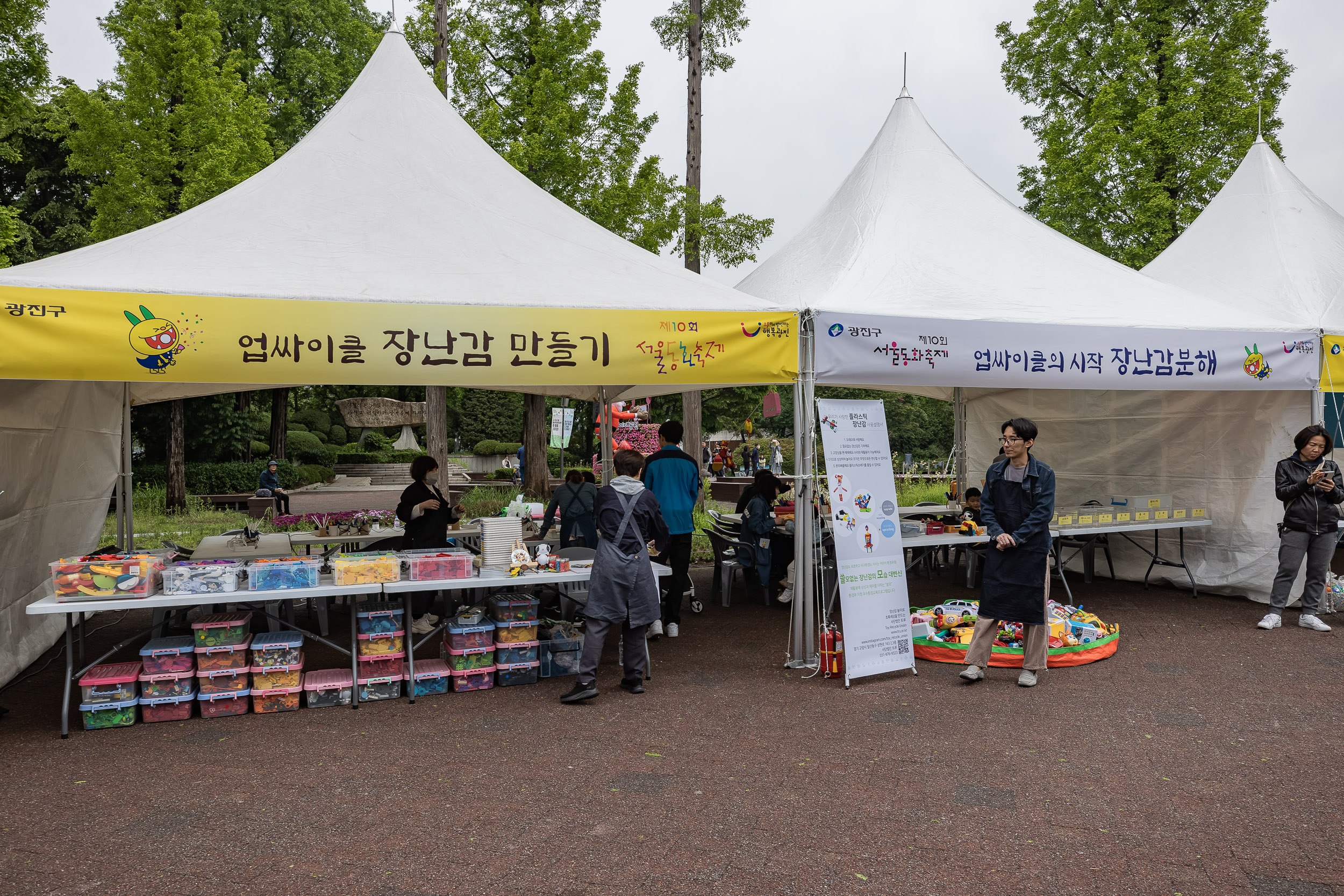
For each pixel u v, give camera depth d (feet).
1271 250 28.89
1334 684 18.35
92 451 24.64
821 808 12.30
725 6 49.32
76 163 51.16
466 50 45.52
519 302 17.71
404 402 106.32
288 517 35.88
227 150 52.01
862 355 19.44
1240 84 53.88
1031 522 18.06
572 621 22.45
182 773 13.75
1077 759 14.19
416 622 22.44
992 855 10.84
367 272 17.94
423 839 11.36
